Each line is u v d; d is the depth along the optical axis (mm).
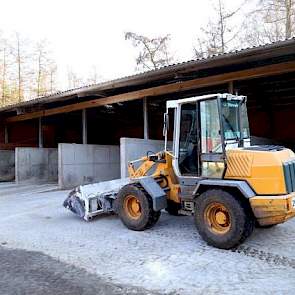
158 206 5676
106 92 11219
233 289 3512
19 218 7383
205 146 5215
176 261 4363
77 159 12719
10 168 16344
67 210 8031
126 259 4512
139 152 10609
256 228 5699
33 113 14711
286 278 3744
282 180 4500
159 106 13672
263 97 11859
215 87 10562
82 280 3863
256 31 18000
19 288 3680
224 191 4836
